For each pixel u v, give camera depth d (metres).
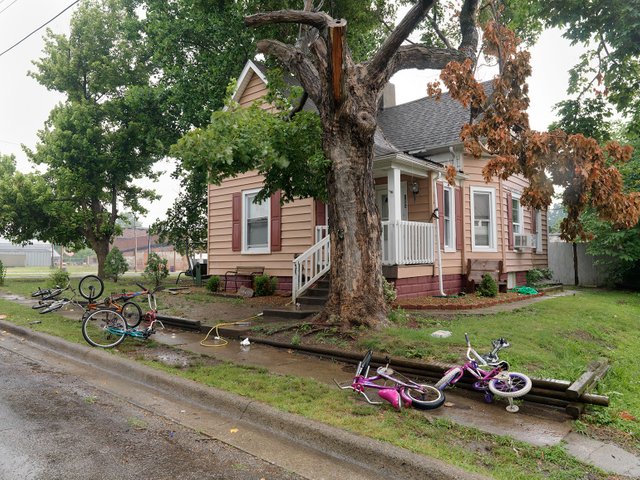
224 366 6.10
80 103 22.06
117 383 5.79
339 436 3.83
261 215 14.06
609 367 6.28
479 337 7.11
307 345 7.05
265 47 8.58
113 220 23.50
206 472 3.43
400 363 5.91
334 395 4.88
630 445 3.90
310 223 12.59
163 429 4.27
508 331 7.61
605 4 9.85
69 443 3.88
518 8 10.59
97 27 21.92
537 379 4.80
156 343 7.62
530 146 5.89
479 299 11.47
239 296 12.96
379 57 7.96
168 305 11.52
